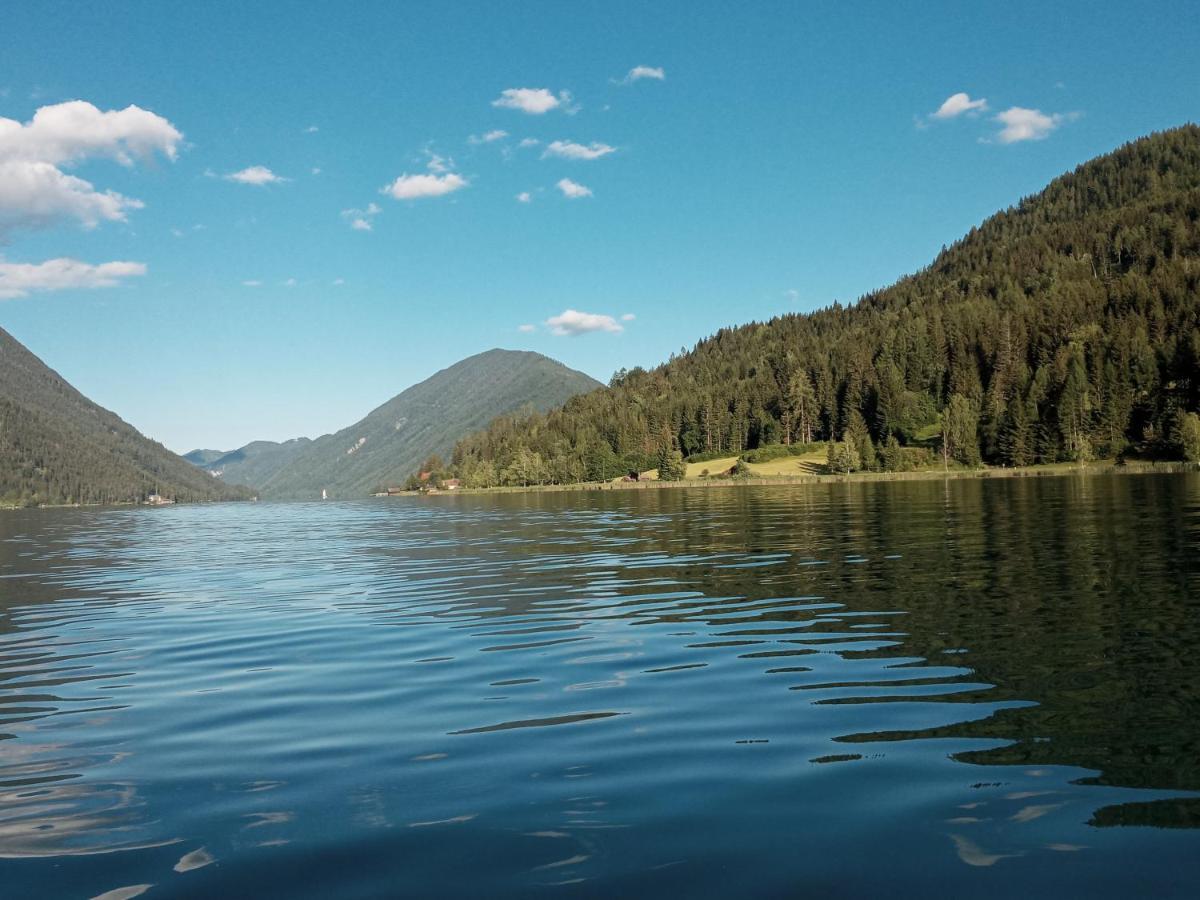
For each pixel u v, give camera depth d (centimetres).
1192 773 834
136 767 971
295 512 12688
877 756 916
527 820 773
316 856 714
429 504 13775
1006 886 624
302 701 1255
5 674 1534
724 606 1964
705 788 838
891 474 15600
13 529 8862
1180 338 16425
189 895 652
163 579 3231
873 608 1839
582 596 2234
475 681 1339
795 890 628
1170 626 1513
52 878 688
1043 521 3972
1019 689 1155
